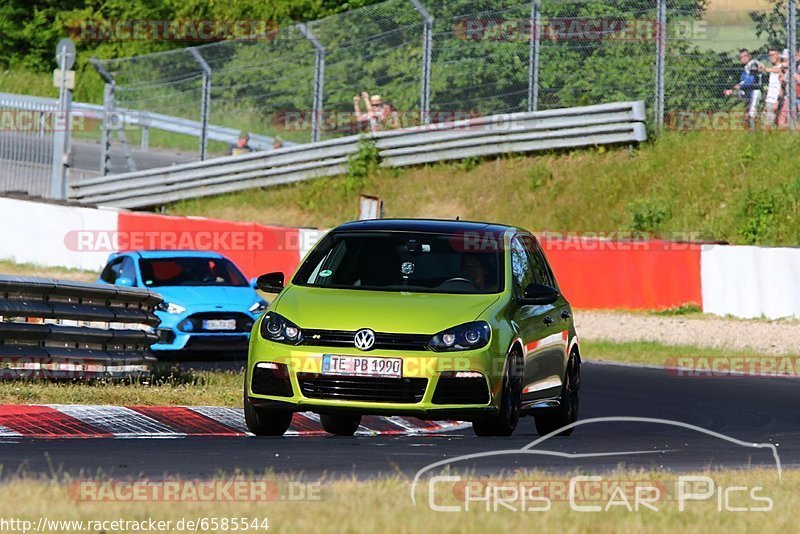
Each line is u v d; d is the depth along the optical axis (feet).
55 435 112.68
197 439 114.01
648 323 254.88
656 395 177.78
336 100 373.40
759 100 325.83
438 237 126.82
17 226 345.31
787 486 84.07
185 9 510.17
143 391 141.18
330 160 366.43
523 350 119.55
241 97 389.80
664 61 333.62
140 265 217.15
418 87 363.15
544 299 122.42
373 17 369.30
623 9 337.11
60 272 331.36
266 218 361.71
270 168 371.56
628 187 325.01
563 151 343.26
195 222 313.32
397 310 114.01
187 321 202.90
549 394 129.18
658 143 332.19
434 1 360.07
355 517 65.82
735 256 256.32
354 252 125.18
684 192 317.63
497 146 347.77
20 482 75.87
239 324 206.28
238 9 492.95
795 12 320.50
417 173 356.79
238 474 84.58
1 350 140.77
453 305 116.06
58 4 570.46
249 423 118.21
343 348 111.65
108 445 104.68
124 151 409.49
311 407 112.06
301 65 381.40
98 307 154.71
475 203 340.59
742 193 309.01
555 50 345.51
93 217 331.98
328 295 118.32
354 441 114.93
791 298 249.34
